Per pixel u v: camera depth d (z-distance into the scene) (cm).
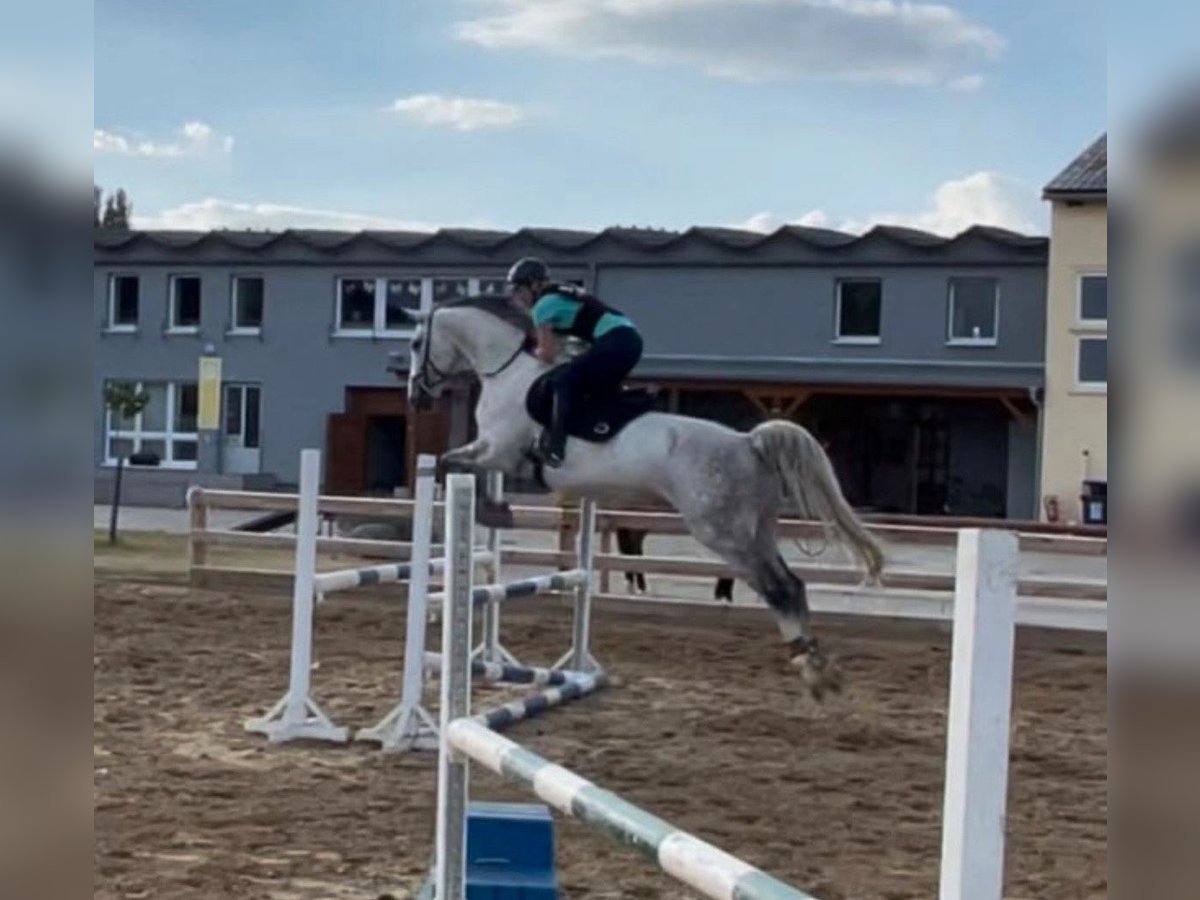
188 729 864
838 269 3222
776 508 960
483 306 1011
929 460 3269
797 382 3203
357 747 830
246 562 1906
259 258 3569
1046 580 1471
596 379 966
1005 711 197
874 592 1519
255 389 3612
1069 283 3014
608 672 1131
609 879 567
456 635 436
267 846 611
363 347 3522
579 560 1084
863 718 964
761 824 674
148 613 1358
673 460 952
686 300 3312
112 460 3691
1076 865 604
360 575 896
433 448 3097
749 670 1162
